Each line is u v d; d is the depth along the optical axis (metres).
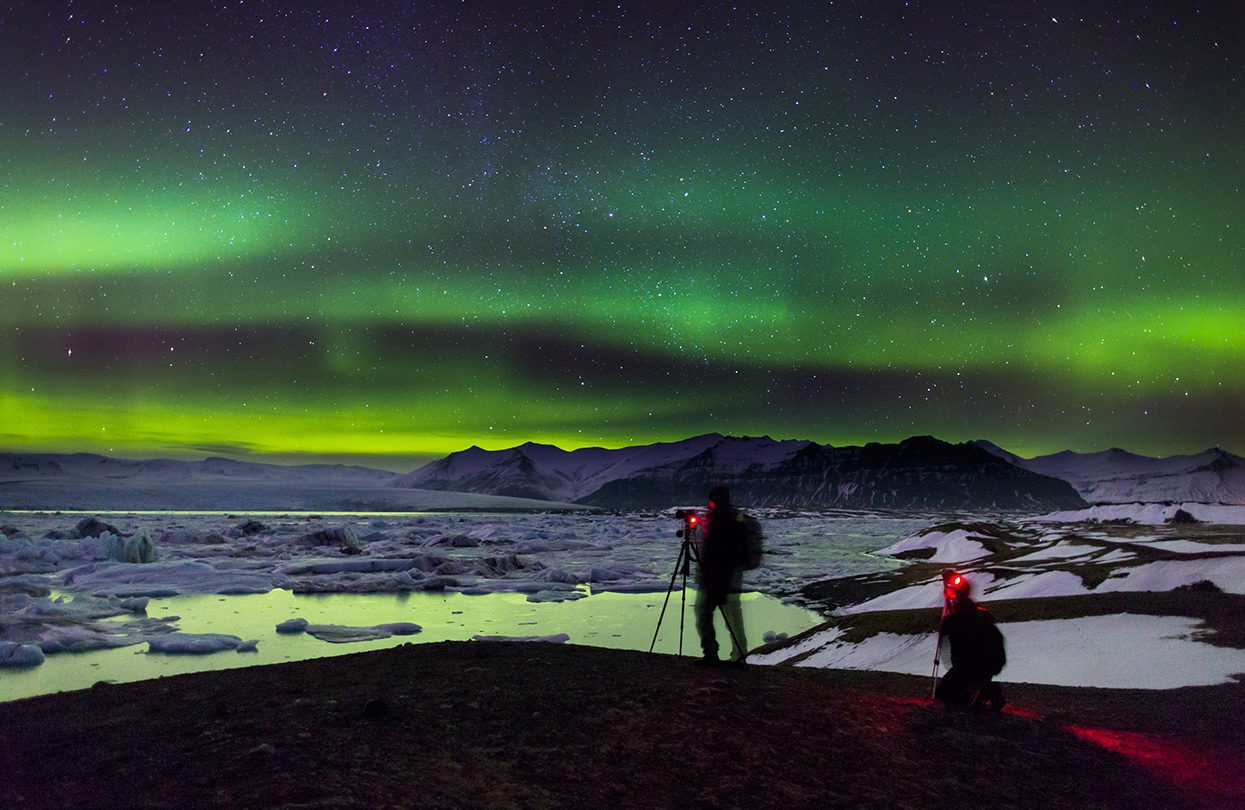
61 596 28.34
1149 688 10.62
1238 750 6.71
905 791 5.44
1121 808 5.34
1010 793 5.51
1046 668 13.03
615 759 5.72
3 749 5.83
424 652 10.31
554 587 35.22
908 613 18.06
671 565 48.94
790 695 7.67
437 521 111.56
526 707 6.91
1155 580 18.89
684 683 7.93
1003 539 46.97
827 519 148.00
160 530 58.72
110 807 4.57
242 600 29.55
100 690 8.07
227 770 5.19
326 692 7.64
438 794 4.91
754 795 5.23
